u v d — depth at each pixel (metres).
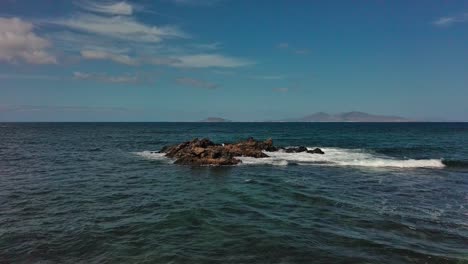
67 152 44.03
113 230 13.42
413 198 18.94
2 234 12.93
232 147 40.38
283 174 27.23
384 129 133.38
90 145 55.44
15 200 18.20
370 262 10.52
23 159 36.22
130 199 18.64
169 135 87.56
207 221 14.49
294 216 15.28
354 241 12.20
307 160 35.50
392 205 17.30
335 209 16.47
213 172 28.34
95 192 20.42
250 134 92.56
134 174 27.27
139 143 60.56
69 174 27.02
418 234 13.00
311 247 11.67
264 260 10.68
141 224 14.13
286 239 12.39
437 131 111.81
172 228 13.62
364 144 57.69
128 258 10.84
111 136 81.50
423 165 32.31
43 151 44.88
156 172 28.34
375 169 30.02
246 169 30.06
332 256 10.96
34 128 138.12
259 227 13.72
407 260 10.68
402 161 33.91
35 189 21.08
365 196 19.31
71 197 19.05
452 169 30.28
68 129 128.12
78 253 11.26
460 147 51.03
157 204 17.47
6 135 82.19
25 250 11.48
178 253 11.19
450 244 12.04
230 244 11.95
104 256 11.00
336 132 104.44
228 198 18.80
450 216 15.42
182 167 31.19
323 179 24.88
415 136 81.25
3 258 10.84
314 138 73.31
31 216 15.30
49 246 11.81
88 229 13.53
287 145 56.00
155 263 10.47
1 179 24.45
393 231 13.31
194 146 38.62
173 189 21.38
